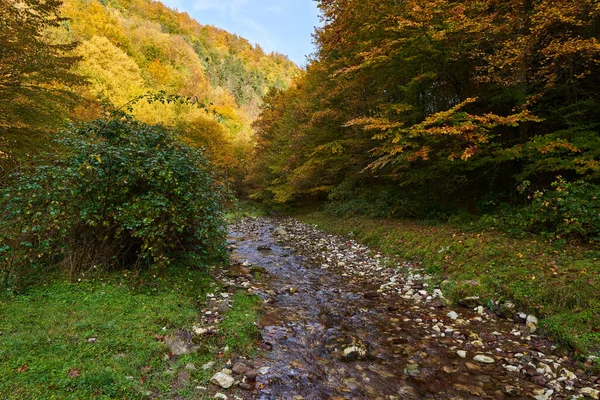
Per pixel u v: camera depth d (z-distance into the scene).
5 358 2.77
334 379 3.32
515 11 7.45
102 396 2.53
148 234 4.97
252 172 27.45
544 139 7.49
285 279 6.97
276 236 13.02
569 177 8.84
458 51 8.68
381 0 9.50
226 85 85.06
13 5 9.18
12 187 4.45
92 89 31.53
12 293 4.03
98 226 5.12
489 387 3.19
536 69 8.44
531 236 6.99
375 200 13.66
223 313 4.62
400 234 9.40
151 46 67.00
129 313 4.02
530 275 5.21
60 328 3.40
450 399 3.01
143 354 3.22
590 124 7.91
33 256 4.62
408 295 5.95
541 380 3.26
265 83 100.38
